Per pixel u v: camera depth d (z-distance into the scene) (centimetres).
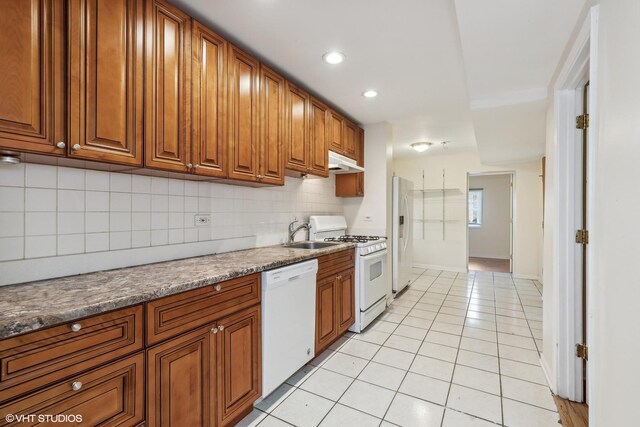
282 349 184
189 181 194
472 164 551
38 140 105
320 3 151
